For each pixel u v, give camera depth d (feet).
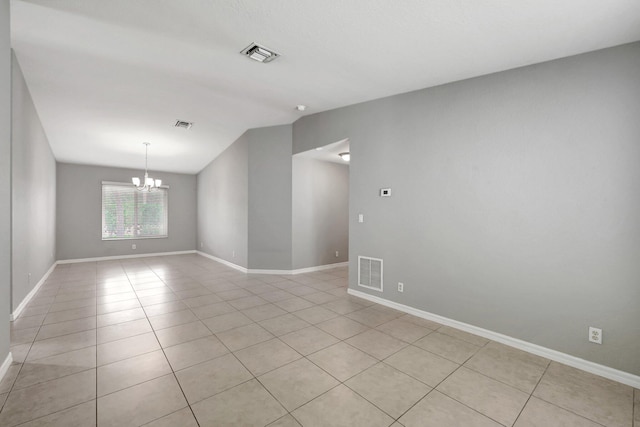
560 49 7.39
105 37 8.01
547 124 7.86
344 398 6.02
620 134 6.83
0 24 6.30
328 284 15.49
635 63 6.69
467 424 5.30
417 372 7.04
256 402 5.87
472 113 9.34
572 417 5.52
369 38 7.71
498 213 8.73
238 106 13.64
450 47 7.85
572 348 7.45
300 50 8.48
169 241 27.04
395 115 11.60
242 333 9.23
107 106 13.19
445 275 10.01
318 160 18.92
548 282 7.84
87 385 6.37
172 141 18.71
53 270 19.26
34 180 13.17
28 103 11.46
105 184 24.06
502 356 7.87
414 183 10.93
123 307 11.71
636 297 6.64
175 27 7.49
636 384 6.56
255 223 18.13
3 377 6.62
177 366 7.21
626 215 6.75
